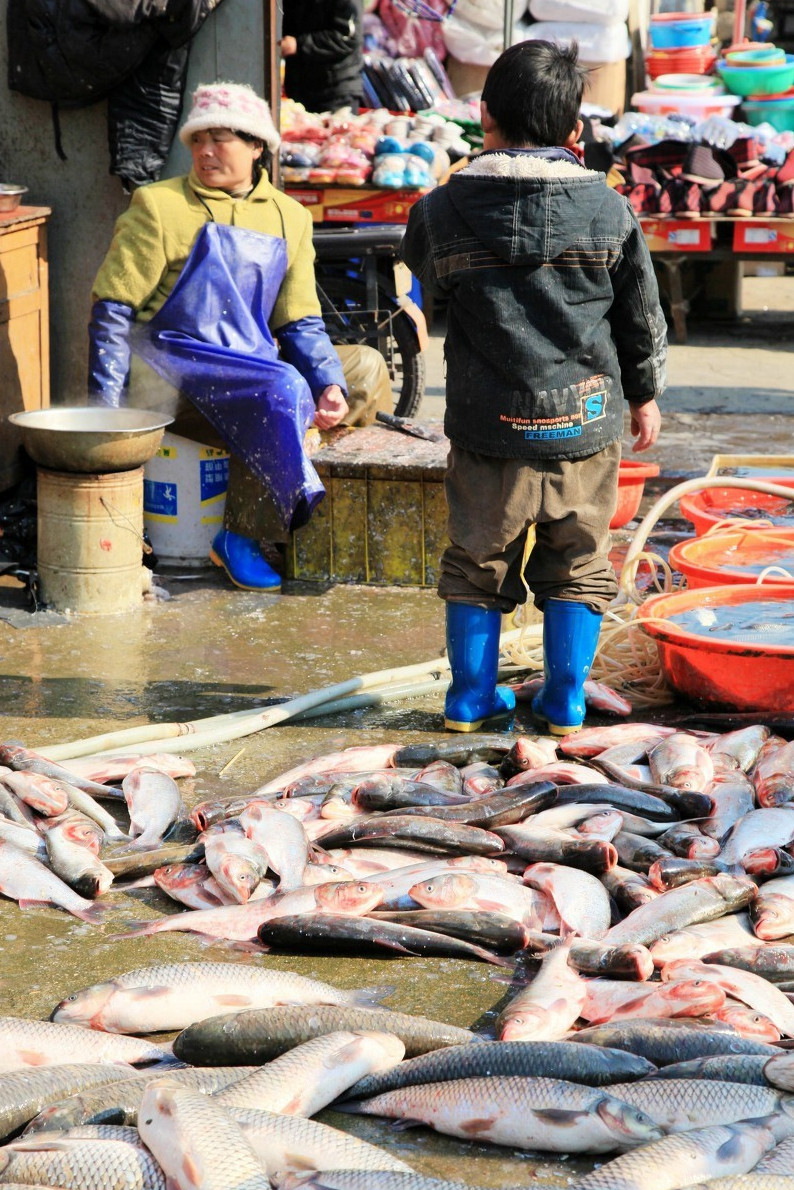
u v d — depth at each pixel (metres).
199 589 5.86
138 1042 2.68
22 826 3.55
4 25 6.23
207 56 6.19
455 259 3.97
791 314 13.23
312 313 5.95
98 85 6.13
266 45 6.12
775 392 9.85
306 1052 2.50
